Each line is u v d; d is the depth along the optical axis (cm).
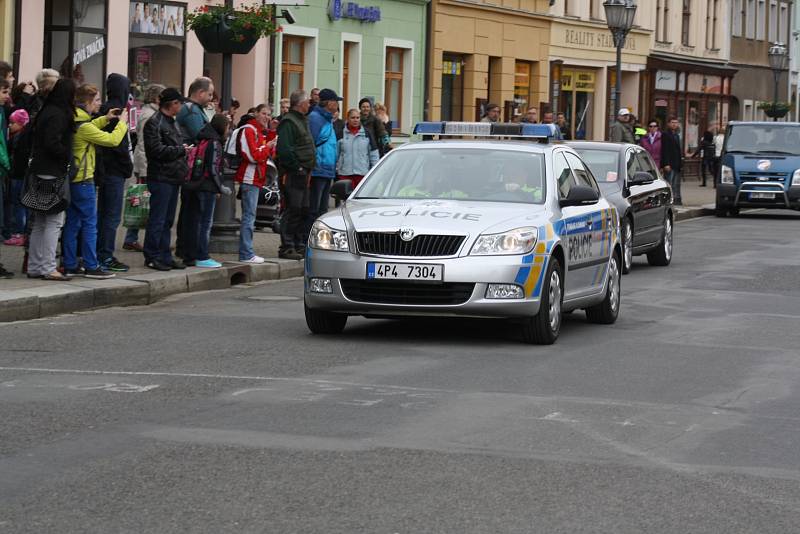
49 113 1947
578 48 6456
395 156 1809
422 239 1606
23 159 2052
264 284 2325
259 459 1027
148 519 870
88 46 3644
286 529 853
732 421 1229
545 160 1786
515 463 1038
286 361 1482
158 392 1282
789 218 4825
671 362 1560
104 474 977
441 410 1230
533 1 5984
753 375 1488
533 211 1678
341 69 4694
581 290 1786
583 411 1248
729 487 988
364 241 1622
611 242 1911
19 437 1085
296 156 2480
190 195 2252
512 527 870
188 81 3984
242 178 2367
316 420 1170
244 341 1628
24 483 952
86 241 2044
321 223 1661
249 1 4141
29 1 3494
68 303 1881
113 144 2028
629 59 7112
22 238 2433
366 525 865
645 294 2297
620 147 2808
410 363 1490
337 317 1702
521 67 5988
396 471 1001
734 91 8844
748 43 9031
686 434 1166
